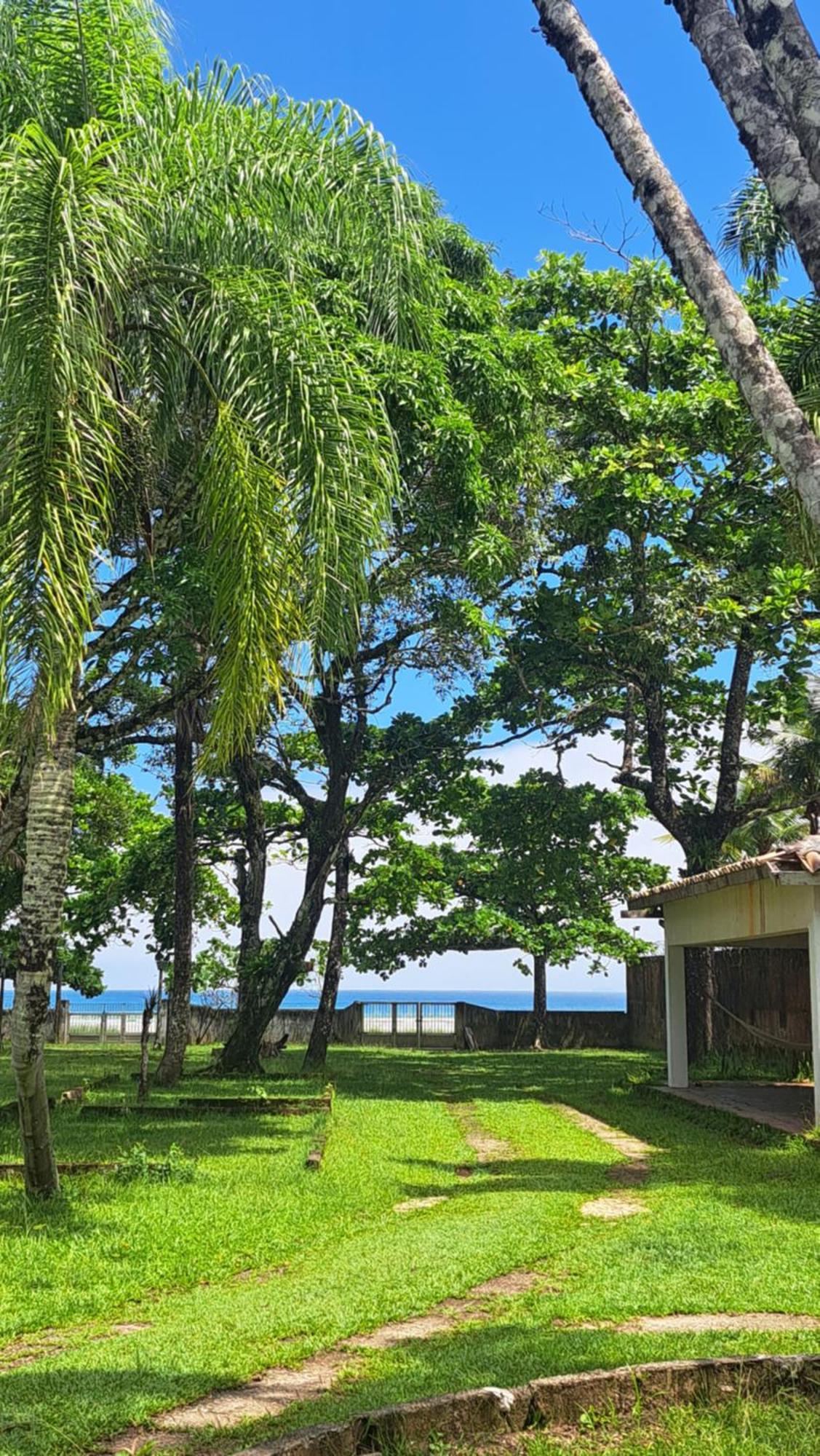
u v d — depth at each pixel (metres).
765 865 12.83
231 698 8.59
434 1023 37.25
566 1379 4.64
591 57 4.62
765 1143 12.86
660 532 20.47
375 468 9.14
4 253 7.75
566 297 23.28
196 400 10.13
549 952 33.38
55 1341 5.86
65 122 9.71
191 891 20.28
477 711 24.41
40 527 7.33
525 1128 14.50
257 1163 11.19
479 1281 6.77
